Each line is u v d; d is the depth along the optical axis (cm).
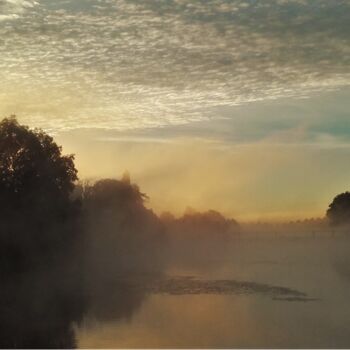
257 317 2875
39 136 5353
